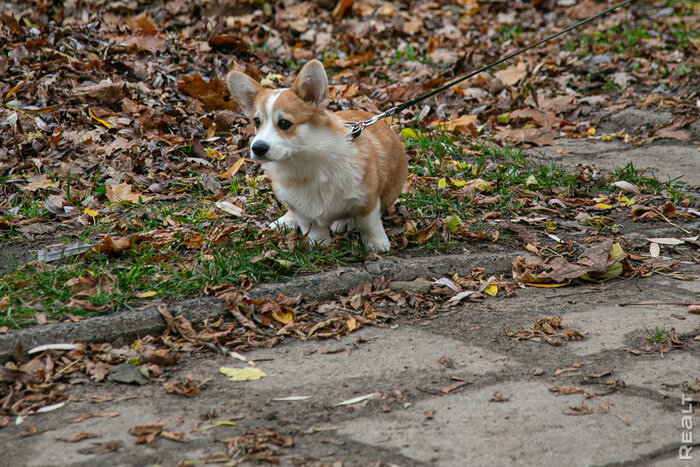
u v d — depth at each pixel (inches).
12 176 318.7
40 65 396.8
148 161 337.4
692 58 550.0
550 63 540.7
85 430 165.6
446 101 469.7
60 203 296.8
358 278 244.4
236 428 166.9
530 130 429.4
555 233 293.0
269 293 231.1
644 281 254.8
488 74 522.3
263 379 190.4
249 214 299.0
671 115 446.6
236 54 472.4
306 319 224.4
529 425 167.3
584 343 209.0
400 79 513.3
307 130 237.8
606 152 406.3
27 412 173.3
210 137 373.7
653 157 393.7
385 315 227.1
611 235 291.6
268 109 235.9
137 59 429.1
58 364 194.4
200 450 157.9
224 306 223.1
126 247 255.3
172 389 182.9
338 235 279.0
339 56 566.9
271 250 249.1
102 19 497.0
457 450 158.1
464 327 221.1
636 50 572.7
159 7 554.6
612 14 693.9
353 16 656.4
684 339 209.9
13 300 216.5
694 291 245.0
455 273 256.4
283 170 248.7
